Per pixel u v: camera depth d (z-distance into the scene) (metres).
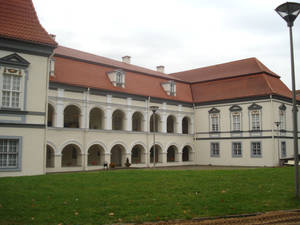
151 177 18.41
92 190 14.33
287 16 13.88
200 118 47.34
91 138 35.00
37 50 22.36
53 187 14.72
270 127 40.22
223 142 44.62
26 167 21.42
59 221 9.93
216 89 46.66
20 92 21.59
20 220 9.88
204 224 10.02
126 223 10.01
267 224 10.08
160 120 43.31
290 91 45.75
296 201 12.99
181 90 47.78
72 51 39.44
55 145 32.03
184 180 17.31
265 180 17.53
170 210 11.38
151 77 44.81
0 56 20.98
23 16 22.83
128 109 39.19
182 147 45.94
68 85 33.34
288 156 42.22
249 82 43.56
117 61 46.03
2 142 20.88
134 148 45.53
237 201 12.88
